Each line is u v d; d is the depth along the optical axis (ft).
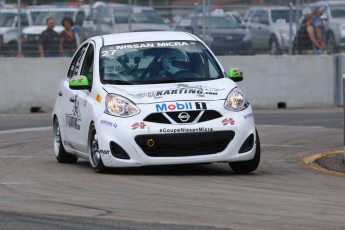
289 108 250.57
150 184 113.70
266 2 259.39
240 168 124.88
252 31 258.57
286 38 259.39
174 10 255.91
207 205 97.40
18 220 89.35
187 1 256.11
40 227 85.71
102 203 98.94
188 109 118.93
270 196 103.91
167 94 121.39
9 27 249.75
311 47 255.91
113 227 85.10
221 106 120.16
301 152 156.35
